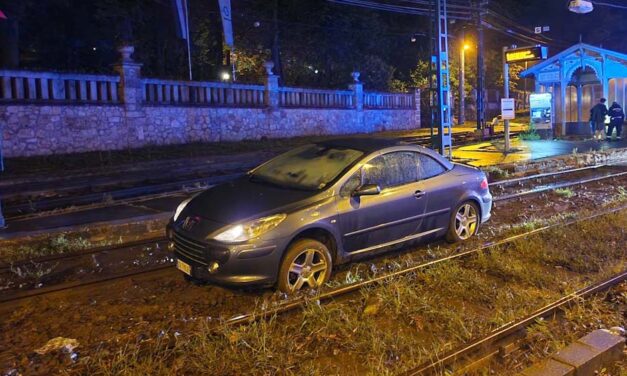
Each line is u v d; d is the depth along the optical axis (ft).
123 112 62.95
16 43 70.95
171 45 89.66
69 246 25.62
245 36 96.78
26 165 51.49
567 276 20.25
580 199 36.55
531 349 14.44
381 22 120.47
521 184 43.57
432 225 23.22
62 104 57.67
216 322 15.83
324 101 90.02
